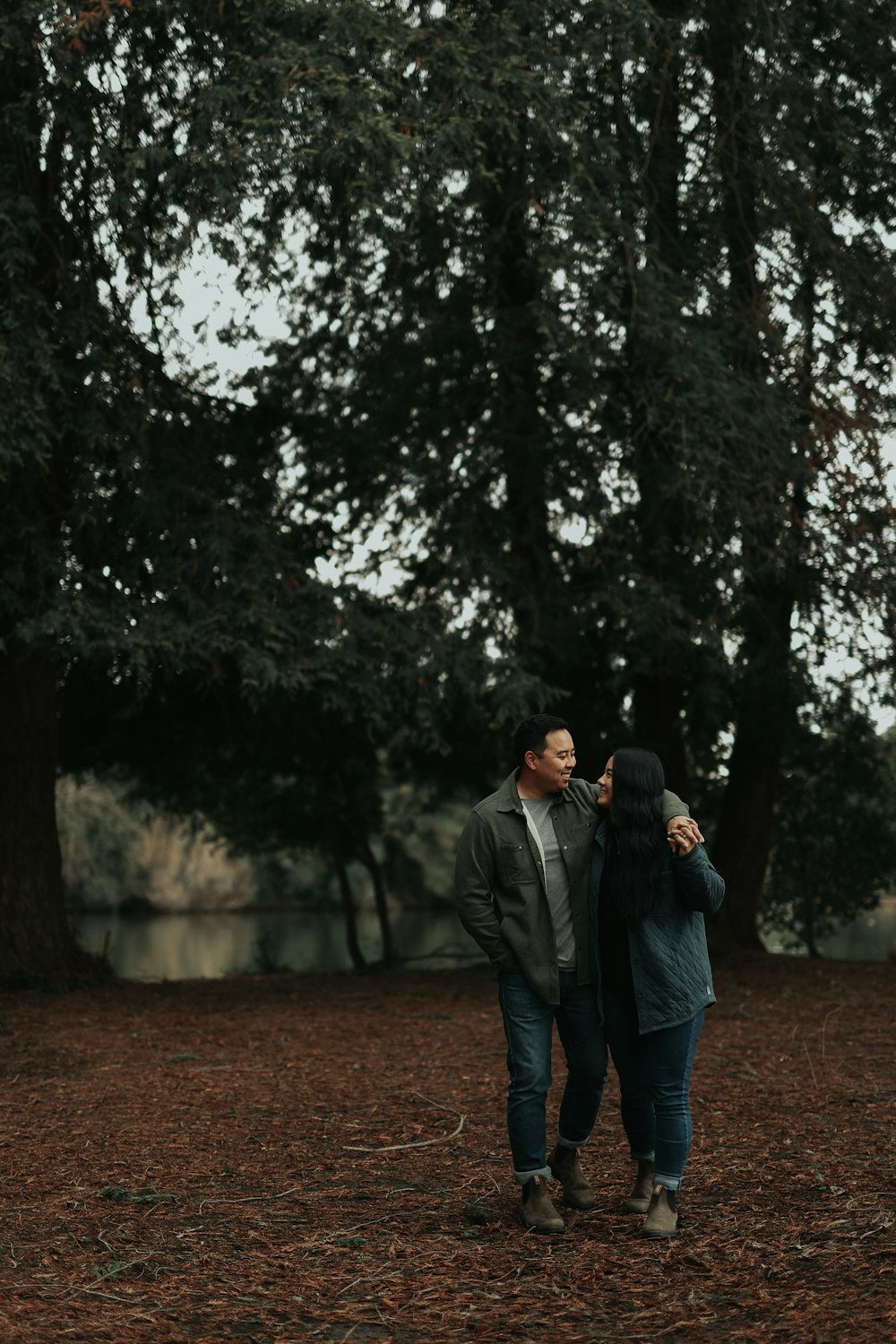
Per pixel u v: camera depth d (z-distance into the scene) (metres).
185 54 10.61
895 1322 3.40
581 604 12.08
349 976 14.42
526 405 12.33
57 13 9.28
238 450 12.30
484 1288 3.94
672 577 12.08
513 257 12.67
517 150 10.77
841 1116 6.18
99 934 36.50
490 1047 8.70
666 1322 3.58
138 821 43.84
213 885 47.94
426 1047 8.80
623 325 11.41
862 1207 4.57
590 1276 3.99
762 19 11.69
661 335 10.97
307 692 11.05
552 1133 6.05
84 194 10.64
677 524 12.02
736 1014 10.00
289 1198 5.04
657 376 11.63
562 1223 4.48
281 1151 5.84
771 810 14.89
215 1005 11.19
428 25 10.44
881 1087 6.88
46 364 9.68
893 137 12.98
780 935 19.92
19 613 10.56
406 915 45.41
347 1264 4.20
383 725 10.86
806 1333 3.39
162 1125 6.45
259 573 10.70
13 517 10.45
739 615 12.89
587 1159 5.54
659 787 4.48
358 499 13.30
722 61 12.28
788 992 11.29
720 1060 7.93
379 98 9.64
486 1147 5.82
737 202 12.48
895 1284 3.72
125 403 10.87
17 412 9.73
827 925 18.91
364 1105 6.86
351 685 10.65
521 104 10.20
